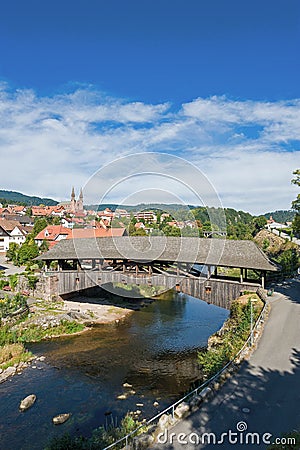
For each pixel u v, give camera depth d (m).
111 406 19.56
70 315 35.94
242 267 28.95
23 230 87.00
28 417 18.50
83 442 13.12
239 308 26.23
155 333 32.19
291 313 23.36
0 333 29.48
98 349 28.47
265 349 17.59
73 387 21.94
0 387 21.98
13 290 43.41
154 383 22.42
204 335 31.42
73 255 38.50
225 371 14.80
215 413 11.94
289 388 13.58
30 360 26.28
